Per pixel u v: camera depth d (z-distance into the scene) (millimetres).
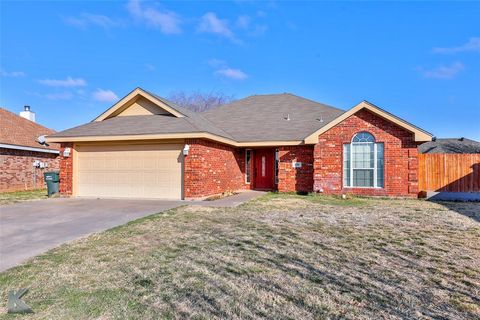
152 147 14172
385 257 5547
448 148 28391
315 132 15047
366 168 14414
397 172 13977
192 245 6305
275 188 18312
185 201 13023
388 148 14094
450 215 9648
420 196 14133
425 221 8719
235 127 18875
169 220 8844
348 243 6441
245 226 8031
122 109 16719
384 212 10164
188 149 13383
